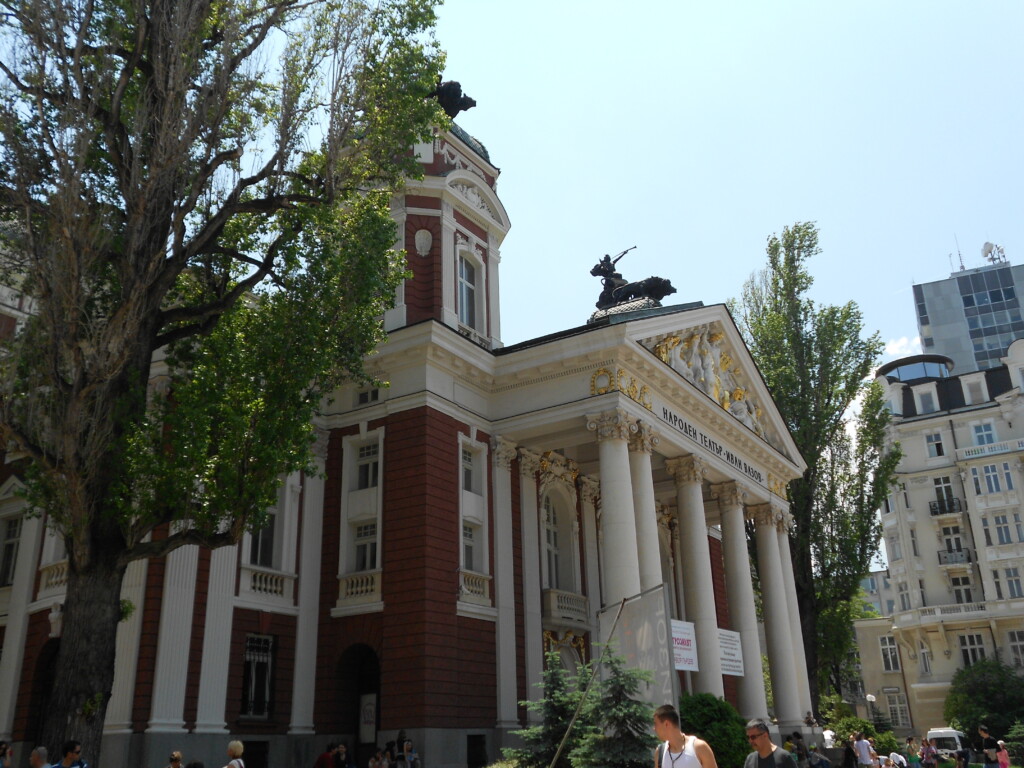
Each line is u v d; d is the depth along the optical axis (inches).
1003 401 2352.4
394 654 875.4
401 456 948.0
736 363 1289.4
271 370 618.5
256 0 668.7
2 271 573.0
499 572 978.7
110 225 560.7
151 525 565.9
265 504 578.2
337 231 674.8
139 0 587.5
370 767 791.7
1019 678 1968.5
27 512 572.7
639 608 550.9
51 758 487.8
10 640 891.4
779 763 301.9
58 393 526.9
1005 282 3627.0
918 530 2383.1
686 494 1100.5
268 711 877.8
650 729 571.5
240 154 636.1
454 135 1177.4
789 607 1366.9
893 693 2468.0
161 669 770.2
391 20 693.9
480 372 1019.9
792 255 1656.0
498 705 922.1
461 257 1157.7
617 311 1261.1
